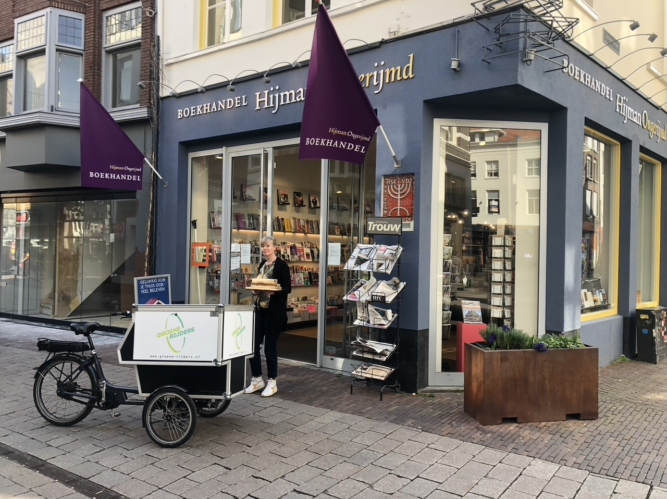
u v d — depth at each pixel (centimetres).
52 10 1074
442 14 639
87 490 402
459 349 679
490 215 691
